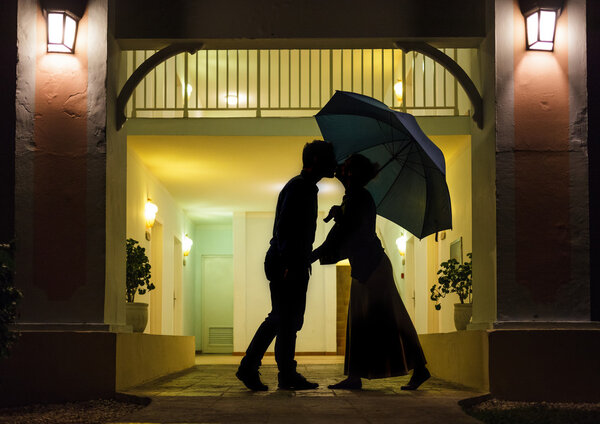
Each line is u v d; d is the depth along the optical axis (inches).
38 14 201.6
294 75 560.7
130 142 357.4
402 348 185.8
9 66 200.7
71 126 199.8
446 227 199.0
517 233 198.2
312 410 145.8
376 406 152.0
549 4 201.8
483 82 211.9
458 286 317.1
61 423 146.9
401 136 199.6
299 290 179.2
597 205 199.9
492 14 205.9
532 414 157.6
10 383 179.3
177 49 210.5
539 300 196.7
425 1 210.5
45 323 192.7
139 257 311.3
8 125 199.2
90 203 197.3
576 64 203.5
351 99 192.2
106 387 181.6
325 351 581.6
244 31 209.5
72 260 195.5
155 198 450.0
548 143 201.8
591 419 151.4
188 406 151.9
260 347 183.8
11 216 196.5
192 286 668.7
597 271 198.4
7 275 156.1
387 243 592.1
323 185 455.8
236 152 380.5
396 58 514.0
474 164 220.4
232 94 582.9
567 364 183.9
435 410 146.2
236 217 591.2
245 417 135.9
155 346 248.7
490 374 183.3
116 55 210.2
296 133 347.6
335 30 209.3
